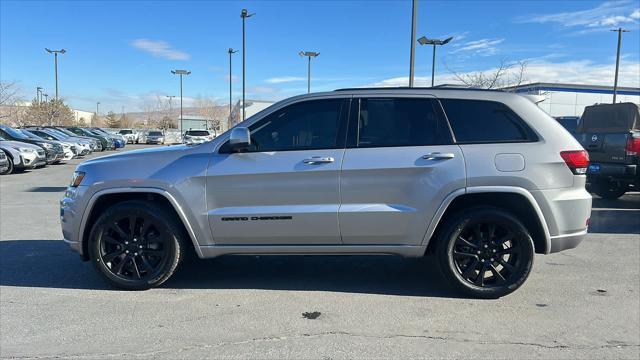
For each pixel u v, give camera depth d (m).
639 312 4.40
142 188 4.71
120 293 4.83
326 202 4.63
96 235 4.81
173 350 3.62
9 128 20.09
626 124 10.02
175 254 4.83
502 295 4.68
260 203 4.67
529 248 4.58
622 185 10.66
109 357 3.52
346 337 3.85
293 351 3.61
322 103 4.80
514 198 4.60
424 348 3.67
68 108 65.25
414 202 4.57
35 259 6.07
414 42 14.06
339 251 4.72
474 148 4.57
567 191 4.60
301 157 4.63
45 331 3.94
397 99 4.77
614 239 7.23
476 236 4.68
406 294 4.84
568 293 4.88
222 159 4.71
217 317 4.23
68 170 19.38
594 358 3.54
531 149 4.55
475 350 3.65
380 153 4.59
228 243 4.79
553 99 46.06
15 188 13.71
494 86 24.53
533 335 3.91
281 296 4.77
